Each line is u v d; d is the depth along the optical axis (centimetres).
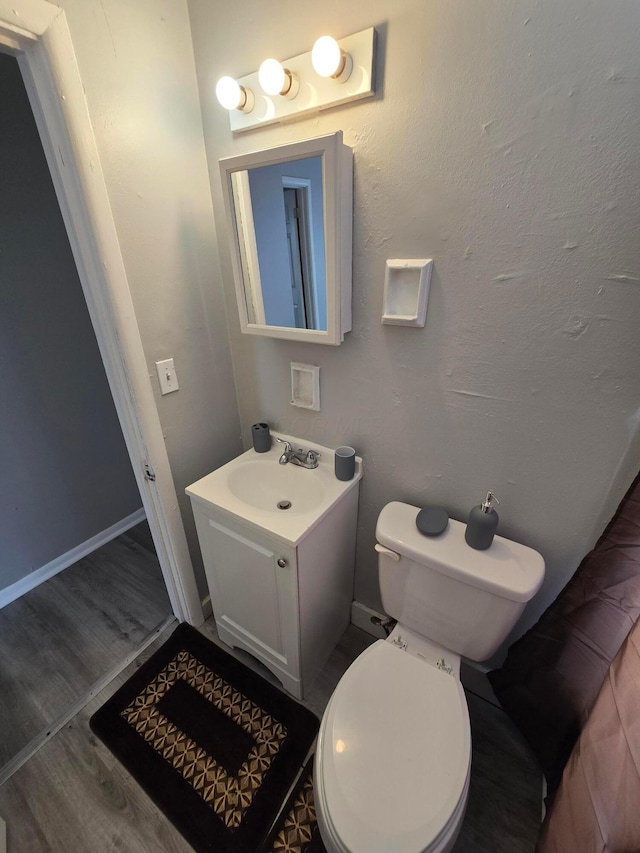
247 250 112
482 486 109
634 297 75
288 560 107
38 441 176
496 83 74
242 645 146
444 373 103
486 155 79
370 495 134
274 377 139
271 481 139
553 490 99
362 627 162
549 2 66
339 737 88
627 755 61
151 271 113
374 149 91
